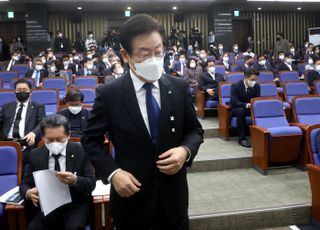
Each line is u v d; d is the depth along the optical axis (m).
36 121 3.88
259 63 8.28
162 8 16.05
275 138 3.81
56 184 2.18
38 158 2.39
